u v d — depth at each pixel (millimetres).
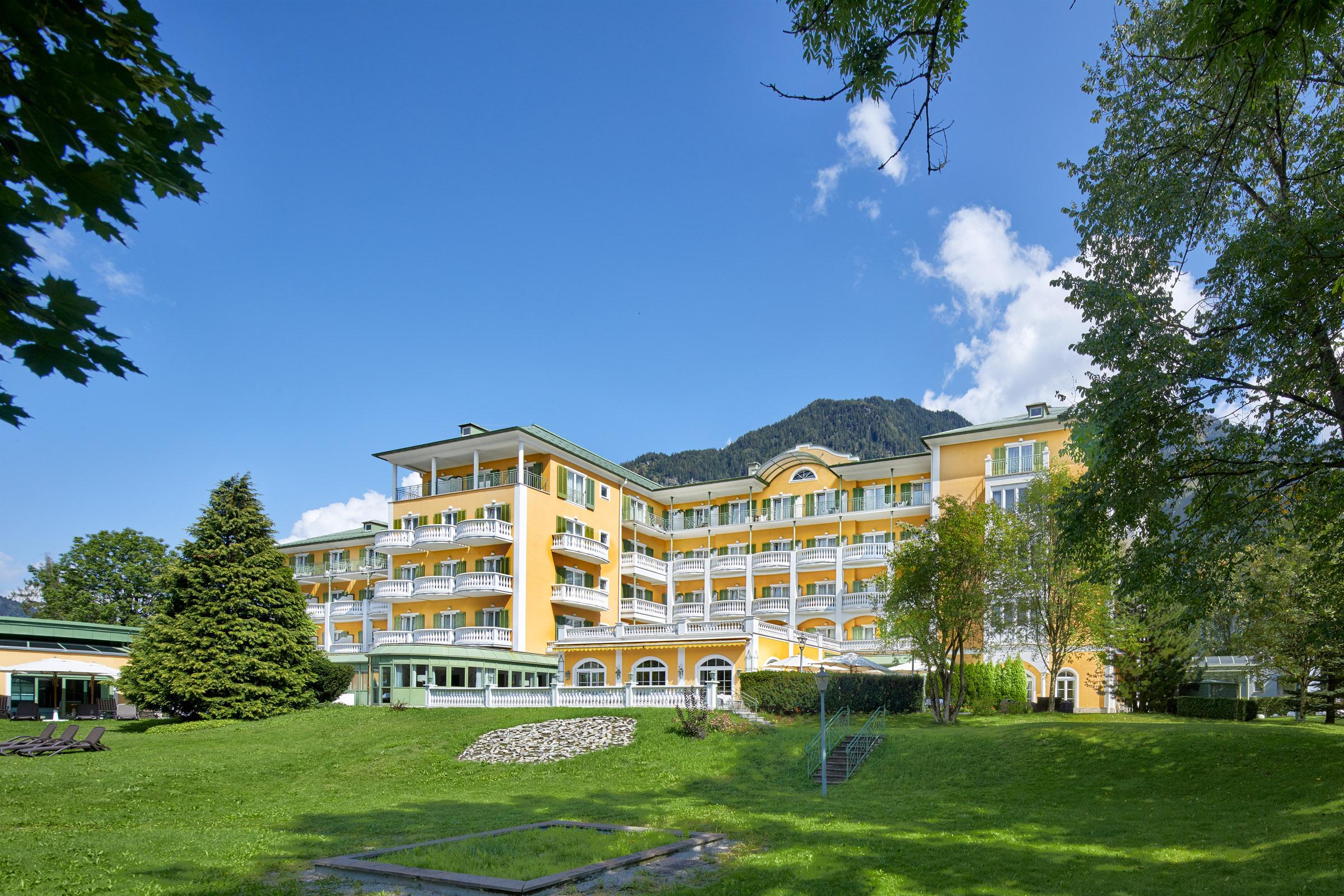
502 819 18438
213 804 21406
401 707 37469
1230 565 19109
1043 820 17984
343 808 20688
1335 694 31438
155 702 36719
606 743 29031
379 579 62250
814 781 24219
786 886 12430
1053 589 35531
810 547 58000
